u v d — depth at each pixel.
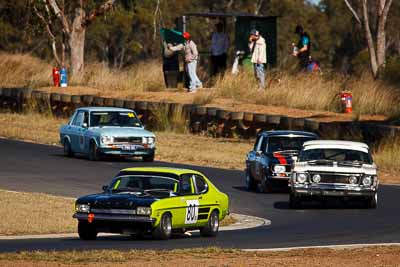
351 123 116.31
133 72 164.12
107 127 107.25
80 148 107.75
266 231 63.66
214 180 94.31
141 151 105.25
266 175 85.38
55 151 114.50
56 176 91.56
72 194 80.25
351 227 65.12
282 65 159.38
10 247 53.47
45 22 179.88
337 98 134.12
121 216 55.72
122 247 53.69
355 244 56.25
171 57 153.00
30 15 182.62
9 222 63.22
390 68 141.75
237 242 57.25
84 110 109.50
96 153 104.88
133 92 152.62
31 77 173.12
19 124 139.62
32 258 47.47
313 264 47.09
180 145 119.81
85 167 99.56
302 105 135.12
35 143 122.38
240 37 154.38
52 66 184.12
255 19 154.38
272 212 74.88
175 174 59.38
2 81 175.75
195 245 55.12
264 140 88.94
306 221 69.12
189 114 135.38
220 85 144.00
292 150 87.25
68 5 189.38
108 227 56.31
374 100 131.00
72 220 65.56
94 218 56.19
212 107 135.00
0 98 161.12
